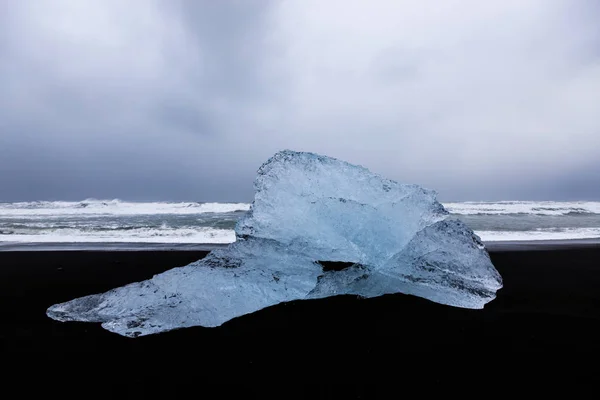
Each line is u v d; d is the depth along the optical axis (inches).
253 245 144.6
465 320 110.7
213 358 86.7
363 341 95.7
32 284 163.3
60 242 328.2
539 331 101.3
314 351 90.0
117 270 193.0
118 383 74.2
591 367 79.2
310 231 143.5
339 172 155.3
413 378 75.6
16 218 622.5
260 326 108.3
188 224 501.7
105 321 112.7
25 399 67.8
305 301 130.1
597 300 133.3
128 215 716.7
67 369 80.7
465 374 76.9
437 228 141.9
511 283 160.2
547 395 68.1
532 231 437.1
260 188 153.5
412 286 132.3
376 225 141.7
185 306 114.7
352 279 134.0
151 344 95.6
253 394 69.7
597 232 425.7
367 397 68.3
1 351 90.5
